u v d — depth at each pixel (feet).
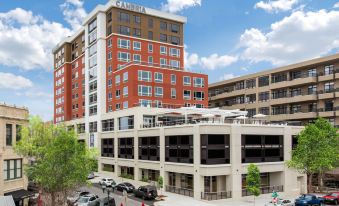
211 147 148.36
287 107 237.86
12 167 103.19
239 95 275.80
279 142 169.89
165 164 170.91
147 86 223.30
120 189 167.53
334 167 175.52
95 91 258.37
